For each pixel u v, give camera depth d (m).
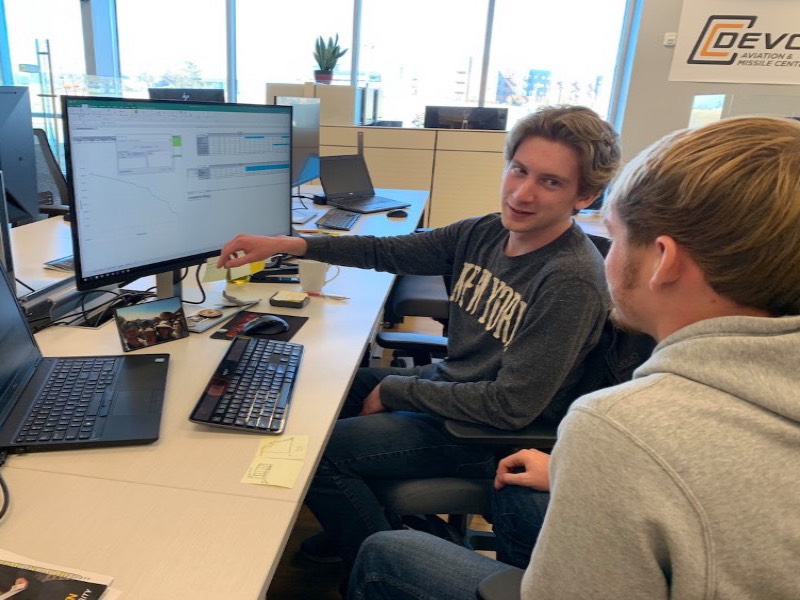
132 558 0.66
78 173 1.07
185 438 0.90
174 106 1.22
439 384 1.21
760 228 0.49
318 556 1.57
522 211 1.17
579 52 5.05
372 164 4.30
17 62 5.51
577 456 0.52
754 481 0.47
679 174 0.52
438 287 2.22
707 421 0.48
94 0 5.33
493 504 1.15
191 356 1.19
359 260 1.55
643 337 1.05
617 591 0.50
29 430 0.86
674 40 4.51
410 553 0.91
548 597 0.55
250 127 1.41
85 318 1.34
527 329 1.11
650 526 0.48
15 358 0.97
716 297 0.54
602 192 1.17
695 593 0.47
